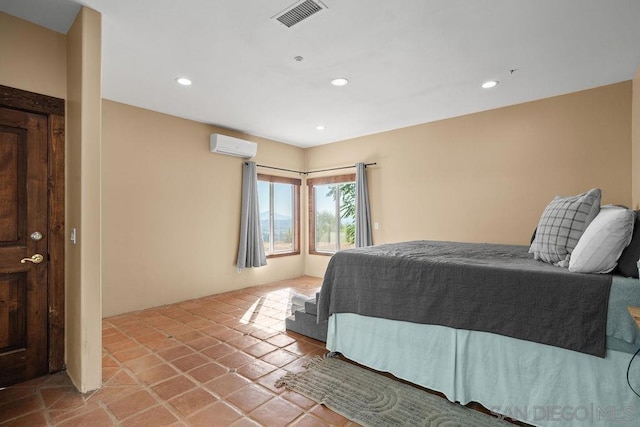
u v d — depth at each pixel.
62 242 2.32
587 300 1.53
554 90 3.33
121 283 3.67
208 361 2.47
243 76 3.00
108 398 1.98
